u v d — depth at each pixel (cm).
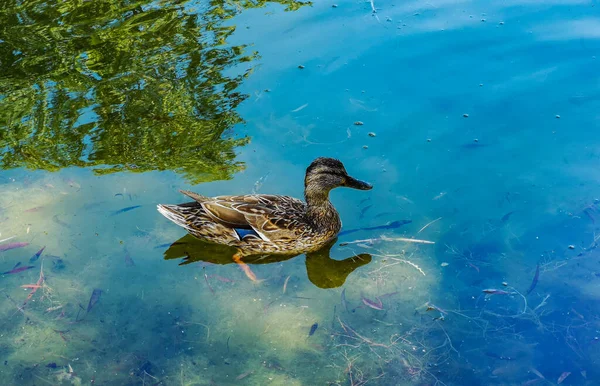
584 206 164
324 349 143
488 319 145
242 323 149
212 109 195
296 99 198
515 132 184
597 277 150
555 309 145
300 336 146
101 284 156
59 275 158
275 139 187
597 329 141
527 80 199
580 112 188
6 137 189
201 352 144
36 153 184
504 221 163
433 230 163
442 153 180
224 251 166
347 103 196
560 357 138
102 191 175
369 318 148
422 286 152
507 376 136
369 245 162
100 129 191
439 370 138
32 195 175
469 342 142
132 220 170
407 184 173
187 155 183
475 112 191
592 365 136
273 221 162
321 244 165
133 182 177
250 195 167
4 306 152
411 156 180
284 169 179
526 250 157
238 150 184
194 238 167
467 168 176
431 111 192
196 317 150
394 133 187
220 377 139
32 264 160
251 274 159
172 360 143
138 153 184
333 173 160
